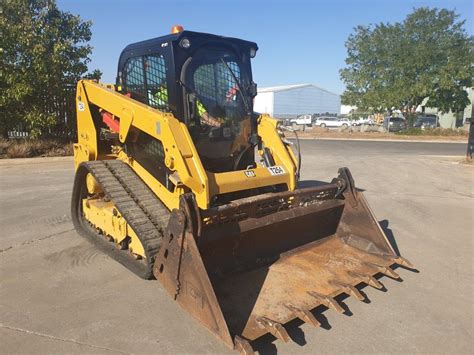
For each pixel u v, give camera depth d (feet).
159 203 14.39
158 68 14.12
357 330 11.20
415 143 73.41
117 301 12.41
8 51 38.45
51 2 45.06
